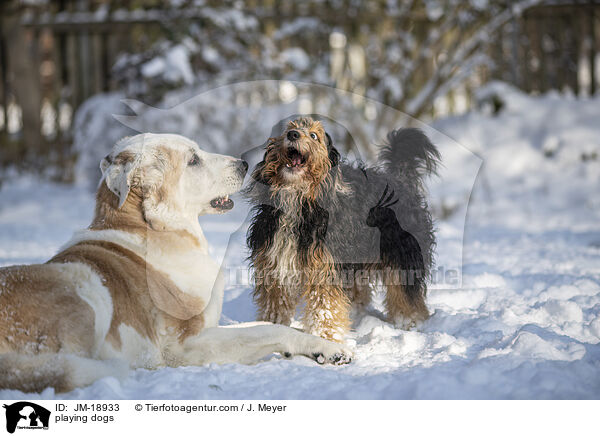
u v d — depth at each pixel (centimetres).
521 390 338
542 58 1616
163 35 1518
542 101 1547
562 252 829
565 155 1393
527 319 504
